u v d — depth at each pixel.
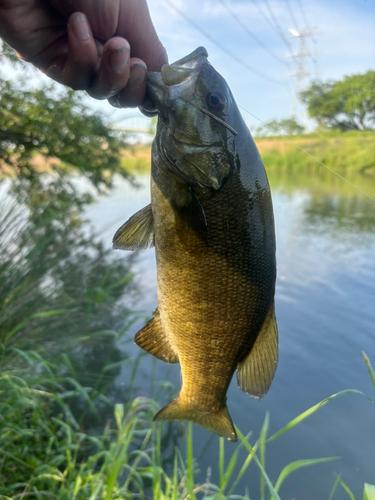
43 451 0.61
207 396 0.32
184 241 0.29
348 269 1.69
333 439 0.77
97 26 0.26
